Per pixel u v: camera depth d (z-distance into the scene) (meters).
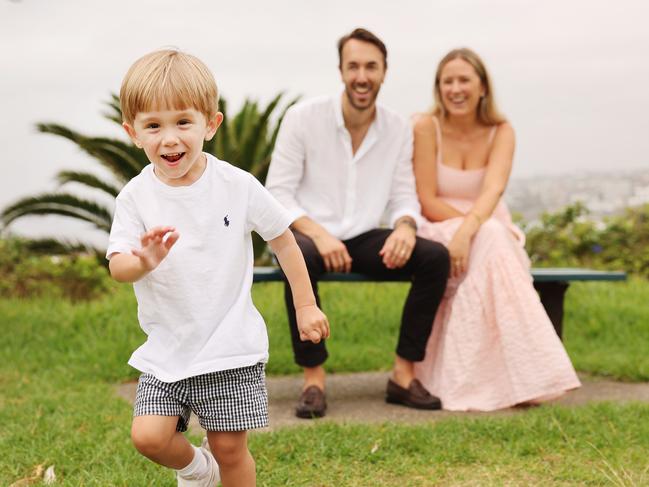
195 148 2.35
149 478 3.05
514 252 4.36
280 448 3.35
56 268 10.20
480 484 3.04
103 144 10.73
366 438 3.46
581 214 11.16
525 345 4.19
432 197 4.71
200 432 3.74
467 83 4.57
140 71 2.32
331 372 5.29
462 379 4.27
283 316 6.19
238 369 2.42
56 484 2.97
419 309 4.25
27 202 11.26
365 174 4.46
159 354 2.41
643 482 2.97
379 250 4.34
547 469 3.16
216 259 2.43
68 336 5.91
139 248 2.42
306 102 4.44
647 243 10.80
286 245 2.61
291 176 4.41
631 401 4.08
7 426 3.77
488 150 4.75
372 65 4.26
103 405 4.16
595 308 6.63
